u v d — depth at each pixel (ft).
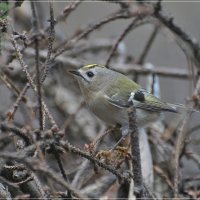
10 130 22.27
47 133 22.16
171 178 36.40
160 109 36.70
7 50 31.89
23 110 39.11
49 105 43.91
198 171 41.32
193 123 46.75
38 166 19.63
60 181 20.16
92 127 42.42
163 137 39.40
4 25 26.63
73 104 43.70
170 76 45.52
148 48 46.57
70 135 42.27
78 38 35.70
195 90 37.78
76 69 40.96
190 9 55.36
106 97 36.27
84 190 34.22
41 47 39.55
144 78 50.29
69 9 34.76
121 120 36.40
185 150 36.40
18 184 25.85
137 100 36.50
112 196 33.81
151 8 37.70
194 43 39.99
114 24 57.11
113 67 45.83
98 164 23.85
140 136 35.94
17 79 40.63
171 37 41.22
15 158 19.54
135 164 21.99
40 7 44.21
